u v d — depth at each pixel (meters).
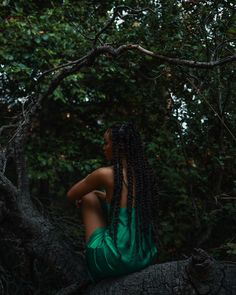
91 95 4.68
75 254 2.84
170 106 4.36
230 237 4.16
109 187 2.56
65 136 4.97
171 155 4.18
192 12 3.21
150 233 2.56
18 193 2.81
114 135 2.62
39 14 4.27
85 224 2.62
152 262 2.54
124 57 4.07
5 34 3.94
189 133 4.06
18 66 3.74
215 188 4.11
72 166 4.48
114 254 2.41
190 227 4.18
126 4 3.55
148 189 2.58
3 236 3.21
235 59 2.47
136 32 3.51
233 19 3.11
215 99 3.65
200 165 4.18
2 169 2.98
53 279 3.29
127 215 2.49
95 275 2.49
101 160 4.54
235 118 3.77
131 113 4.95
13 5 4.11
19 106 4.32
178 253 4.17
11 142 3.08
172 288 2.31
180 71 3.42
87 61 3.00
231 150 3.85
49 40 3.93
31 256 2.94
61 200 5.17
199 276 2.24
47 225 2.84
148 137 4.73
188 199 4.17
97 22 3.81
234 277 2.27
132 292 2.36
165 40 3.37
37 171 4.35
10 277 3.30
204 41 3.24
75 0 4.20
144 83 4.70
